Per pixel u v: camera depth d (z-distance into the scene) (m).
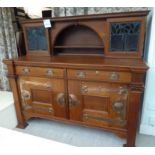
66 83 1.51
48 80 1.58
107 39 1.61
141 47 1.53
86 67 1.37
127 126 1.42
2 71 2.88
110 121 1.48
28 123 1.95
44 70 1.55
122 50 1.61
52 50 1.90
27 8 2.22
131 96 1.32
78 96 1.52
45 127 1.86
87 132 1.75
